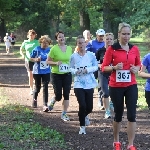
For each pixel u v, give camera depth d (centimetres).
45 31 6209
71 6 3828
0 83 1831
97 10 3931
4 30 6569
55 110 1168
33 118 1027
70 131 906
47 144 771
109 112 1048
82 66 872
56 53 1020
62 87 1035
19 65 2911
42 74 1162
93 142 812
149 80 823
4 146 736
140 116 1072
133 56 714
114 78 716
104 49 1038
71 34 7012
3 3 3309
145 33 3219
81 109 874
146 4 2547
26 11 5822
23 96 1438
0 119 988
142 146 778
